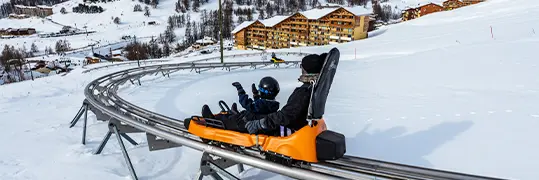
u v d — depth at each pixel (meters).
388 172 3.75
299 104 3.60
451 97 8.93
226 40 123.88
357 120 7.56
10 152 6.25
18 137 7.21
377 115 7.80
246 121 4.14
